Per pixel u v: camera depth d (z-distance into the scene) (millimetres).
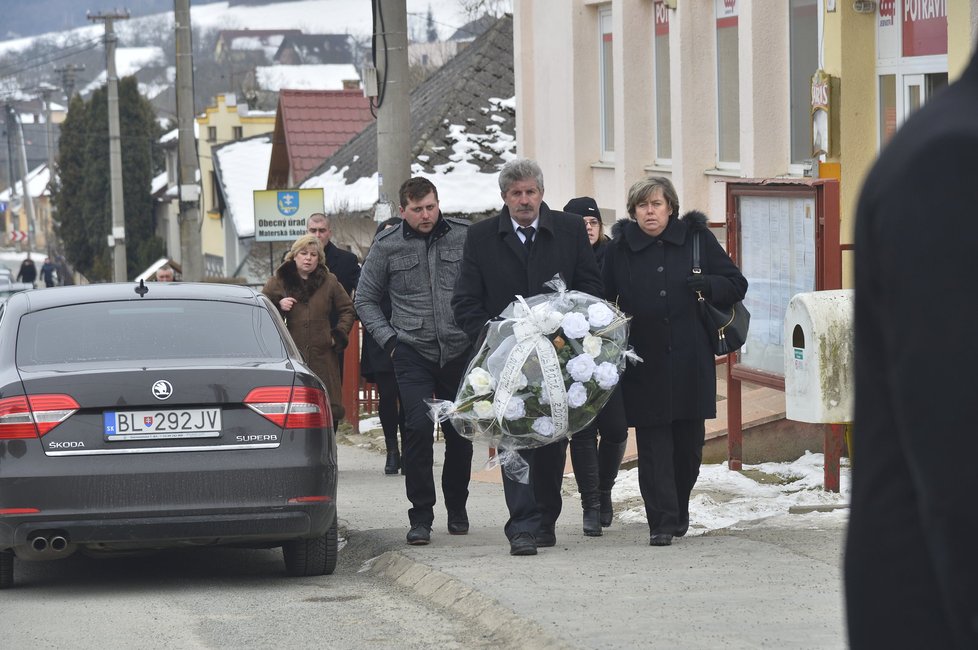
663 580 9578
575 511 14695
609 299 11734
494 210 38781
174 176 112562
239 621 9641
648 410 11398
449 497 12930
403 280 12391
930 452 2709
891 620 2947
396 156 21859
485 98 42812
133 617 9898
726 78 23984
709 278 11375
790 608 8547
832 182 13547
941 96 2908
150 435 10430
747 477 15164
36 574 12125
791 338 12891
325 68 153125
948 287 2707
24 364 10953
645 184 11531
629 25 27188
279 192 32094
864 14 18516
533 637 8125
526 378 10906
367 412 26500
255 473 10531
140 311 11672
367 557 12320
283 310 17062
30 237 159375
